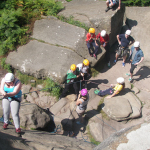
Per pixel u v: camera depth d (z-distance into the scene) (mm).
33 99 6637
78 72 6164
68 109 6090
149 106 6062
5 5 9062
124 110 5605
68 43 7445
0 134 3662
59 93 6664
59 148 3609
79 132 5570
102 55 7453
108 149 2742
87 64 5930
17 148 3338
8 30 7723
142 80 7199
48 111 6078
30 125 5137
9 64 7355
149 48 8266
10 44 7645
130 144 2730
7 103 3793
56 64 6832
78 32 7816
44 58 7102
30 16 8594
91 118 5723
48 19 8445
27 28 8172
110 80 7312
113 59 8445
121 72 7699
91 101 6375
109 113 5664
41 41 7672
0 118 5211
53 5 9188
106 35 7129
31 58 7211
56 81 6691
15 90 3604
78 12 8820
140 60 6418
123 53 7578
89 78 7387
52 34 7879
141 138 2777
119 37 7391
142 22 9453
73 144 4109
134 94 6520
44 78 7012
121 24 9180
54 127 5777
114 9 8141
